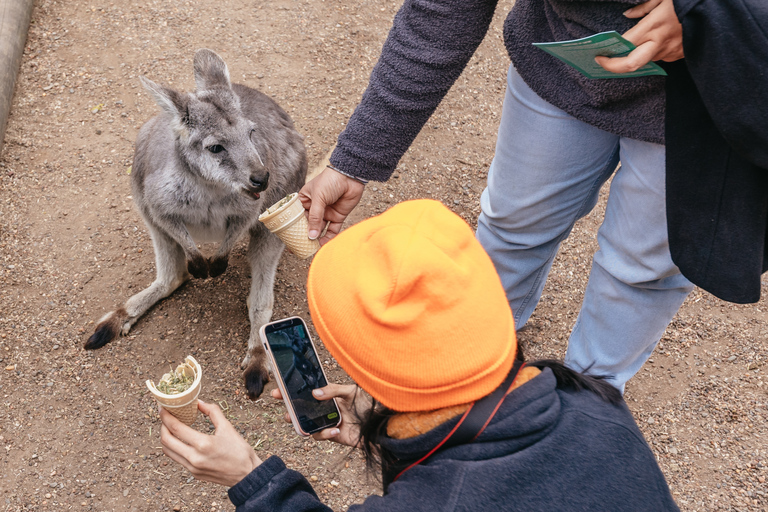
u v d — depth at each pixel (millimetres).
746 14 1478
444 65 2293
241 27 5328
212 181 3338
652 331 2551
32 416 3098
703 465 3145
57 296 3609
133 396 3238
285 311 3768
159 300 3674
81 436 3057
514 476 1228
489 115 5109
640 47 1669
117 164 4289
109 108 4602
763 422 3322
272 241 3625
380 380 1231
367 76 5125
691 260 1896
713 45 1528
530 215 2631
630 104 2082
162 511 2848
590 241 4293
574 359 2834
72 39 5020
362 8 5742
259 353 3414
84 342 3430
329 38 5375
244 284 3885
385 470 1479
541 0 2160
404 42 2303
